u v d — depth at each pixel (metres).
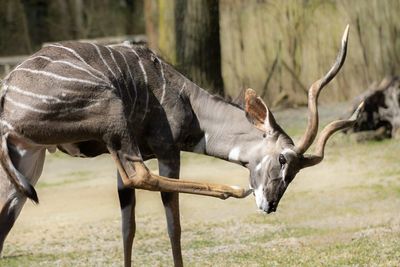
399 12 26.44
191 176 17.89
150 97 9.27
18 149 8.39
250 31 28.36
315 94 9.29
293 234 12.79
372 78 26.55
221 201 15.71
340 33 27.08
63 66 8.37
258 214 14.39
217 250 11.98
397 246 11.57
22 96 8.24
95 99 8.32
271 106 26.80
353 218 13.62
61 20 41.75
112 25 42.00
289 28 27.83
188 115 9.54
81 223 14.58
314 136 9.29
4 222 8.41
